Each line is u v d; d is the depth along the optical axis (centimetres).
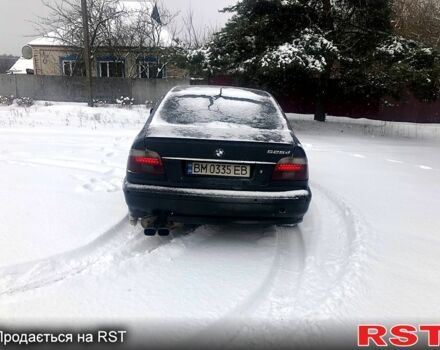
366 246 366
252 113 405
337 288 294
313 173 655
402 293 292
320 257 348
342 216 455
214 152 335
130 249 353
